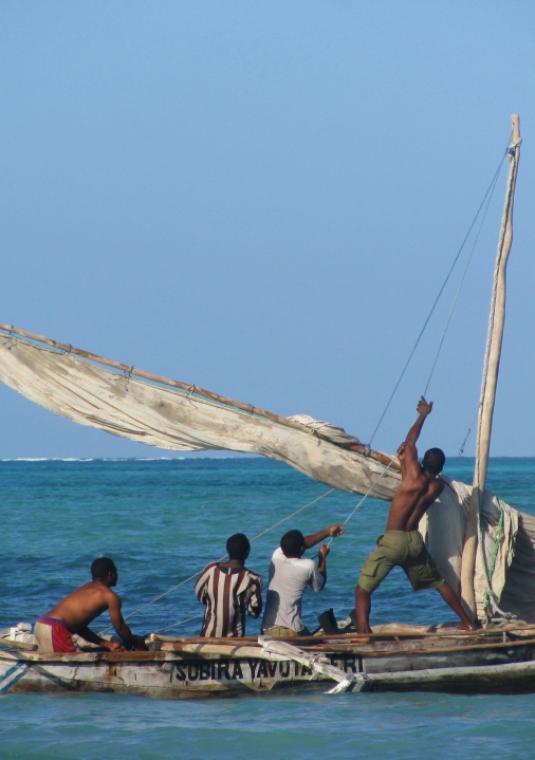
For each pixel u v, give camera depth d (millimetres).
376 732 34469
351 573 79562
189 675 39094
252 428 45562
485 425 46188
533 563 46531
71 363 45500
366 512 155000
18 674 38562
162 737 33594
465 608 45281
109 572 40844
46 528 128625
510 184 46531
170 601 66250
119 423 45656
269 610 43000
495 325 46469
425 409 44062
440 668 40781
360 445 45656
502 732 34531
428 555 43750
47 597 68250
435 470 44000
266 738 33594
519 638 43281
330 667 39156
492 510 45875
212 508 170750
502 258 46500
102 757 31656
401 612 62500
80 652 39188
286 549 43125
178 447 45844
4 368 45250
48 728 34438
